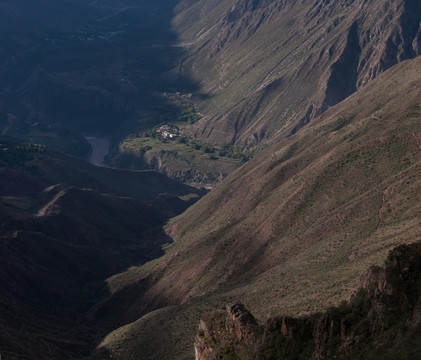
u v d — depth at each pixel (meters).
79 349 149.12
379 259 102.38
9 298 172.38
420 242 45.06
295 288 114.31
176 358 113.12
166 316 140.62
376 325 41.50
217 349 58.47
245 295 126.88
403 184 140.25
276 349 49.16
